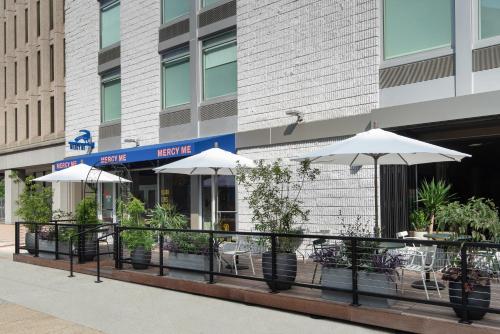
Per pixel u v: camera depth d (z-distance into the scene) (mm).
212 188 15148
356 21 11469
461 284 6246
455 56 9922
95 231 12086
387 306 7004
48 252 13414
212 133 14922
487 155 10641
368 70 11211
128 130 17938
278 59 13062
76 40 20781
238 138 13859
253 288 8625
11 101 30750
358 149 7293
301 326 7059
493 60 9422
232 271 10055
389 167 11039
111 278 11133
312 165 12156
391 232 10930
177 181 16500
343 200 11555
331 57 11914
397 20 10961
